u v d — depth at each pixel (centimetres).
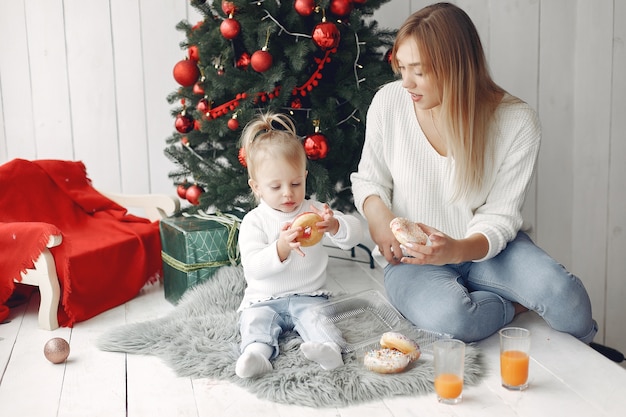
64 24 288
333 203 256
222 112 237
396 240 195
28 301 234
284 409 158
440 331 185
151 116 300
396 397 162
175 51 297
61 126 295
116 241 234
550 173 310
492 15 298
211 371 176
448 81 179
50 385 172
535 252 191
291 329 196
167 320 208
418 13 184
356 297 205
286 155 189
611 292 308
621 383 166
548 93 305
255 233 193
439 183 196
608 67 291
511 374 162
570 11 299
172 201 261
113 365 183
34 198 250
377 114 204
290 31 233
